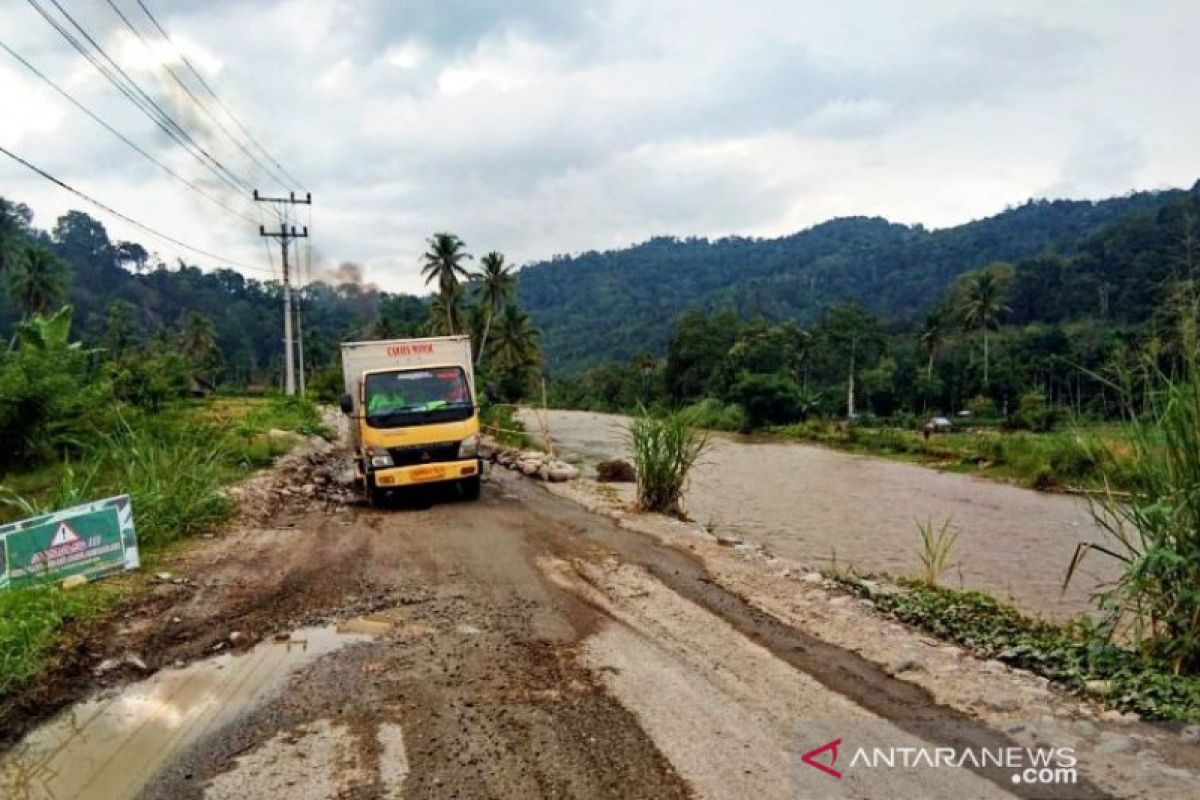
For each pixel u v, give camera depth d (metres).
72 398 14.75
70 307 17.08
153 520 9.35
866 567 13.62
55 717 4.70
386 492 13.30
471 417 12.93
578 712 4.62
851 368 79.69
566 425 56.00
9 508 11.30
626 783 3.80
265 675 5.31
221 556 8.73
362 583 7.71
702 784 3.78
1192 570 5.12
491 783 3.82
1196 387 5.16
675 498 12.34
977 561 14.48
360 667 5.43
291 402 28.17
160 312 129.62
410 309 113.88
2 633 5.38
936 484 27.30
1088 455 6.07
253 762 4.09
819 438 49.59
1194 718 4.37
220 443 14.70
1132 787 3.65
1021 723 4.36
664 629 6.21
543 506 12.67
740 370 79.12
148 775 3.98
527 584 7.62
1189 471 5.14
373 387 12.84
